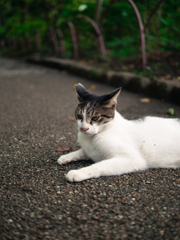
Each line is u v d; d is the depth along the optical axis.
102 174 0.59
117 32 2.32
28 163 0.67
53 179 0.59
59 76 1.93
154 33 1.93
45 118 1.07
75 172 0.58
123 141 0.63
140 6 1.79
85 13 2.21
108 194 0.53
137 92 1.38
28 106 1.26
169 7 1.69
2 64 2.59
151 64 1.54
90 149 0.66
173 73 1.36
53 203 0.50
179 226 0.42
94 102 0.63
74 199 0.51
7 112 1.17
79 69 1.87
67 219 0.45
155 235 0.41
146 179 0.58
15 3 3.07
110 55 2.00
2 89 1.63
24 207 0.49
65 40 2.68
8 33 3.00
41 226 0.43
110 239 0.40
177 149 0.63
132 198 0.51
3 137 0.86
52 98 1.38
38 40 2.90
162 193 0.52
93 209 0.48
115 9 2.00
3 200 0.51
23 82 1.80
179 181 0.57
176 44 1.78
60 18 2.29
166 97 1.22
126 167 0.60
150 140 0.63
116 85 1.51
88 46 2.30
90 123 0.62
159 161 0.64
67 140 0.83
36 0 2.82
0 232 0.42
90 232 0.42
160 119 0.69
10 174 0.61
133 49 1.94
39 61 2.48
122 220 0.45
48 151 0.75
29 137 0.86
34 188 0.55
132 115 1.06
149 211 0.47
